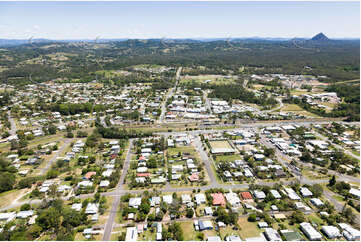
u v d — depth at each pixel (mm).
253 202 107938
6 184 114875
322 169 135625
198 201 106688
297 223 95812
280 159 150000
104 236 88250
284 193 114375
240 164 140750
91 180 123875
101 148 161000
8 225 90750
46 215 92000
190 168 136125
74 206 102625
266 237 88062
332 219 95188
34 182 121125
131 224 93438
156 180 122750
